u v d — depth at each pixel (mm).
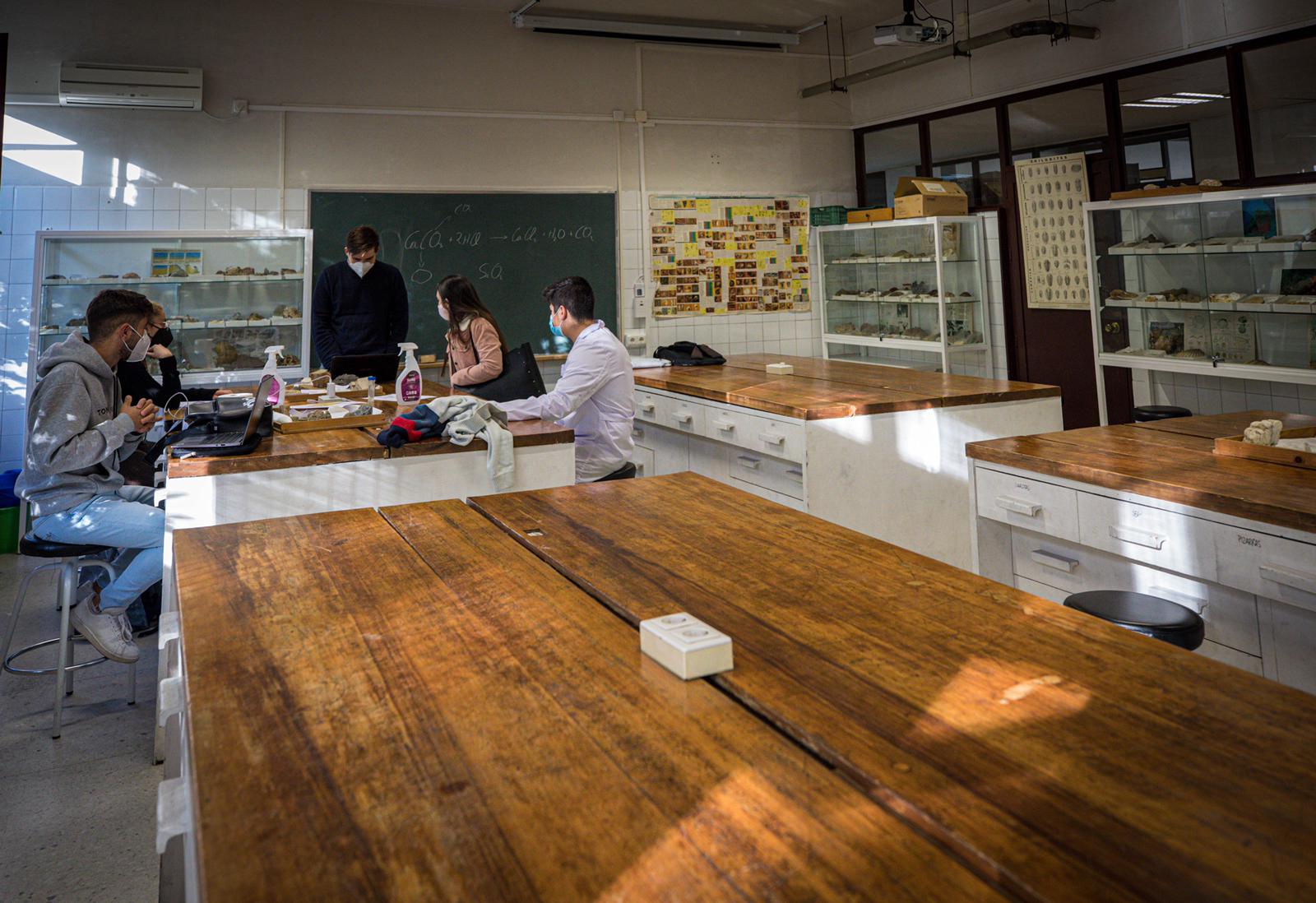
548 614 1364
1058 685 1066
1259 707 997
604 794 861
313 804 853
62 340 5320
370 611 1385
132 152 5668
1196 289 5094
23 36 5445
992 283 6723
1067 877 713
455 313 4113
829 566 1563
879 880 725
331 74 6102
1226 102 5230
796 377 4691
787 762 916
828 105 7625
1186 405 5664
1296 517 1843
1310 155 4875
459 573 1567
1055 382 6434
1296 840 752
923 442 3744
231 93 5863
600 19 6684
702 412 4406
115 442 2898
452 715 1033
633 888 720
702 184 7219
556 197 6754
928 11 6789
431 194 6387
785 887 717
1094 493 2316
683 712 1029
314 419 3135
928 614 1322
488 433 2826
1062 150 6164
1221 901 684
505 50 6539
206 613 1383
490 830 805
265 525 1922
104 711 3057
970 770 877
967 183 6875
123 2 5609
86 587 3438
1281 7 4891
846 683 1086
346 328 5336
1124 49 5668
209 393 4176
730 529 1822
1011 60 6367
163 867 1419
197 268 5621
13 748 2787
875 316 7098
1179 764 879
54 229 5535
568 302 3588
